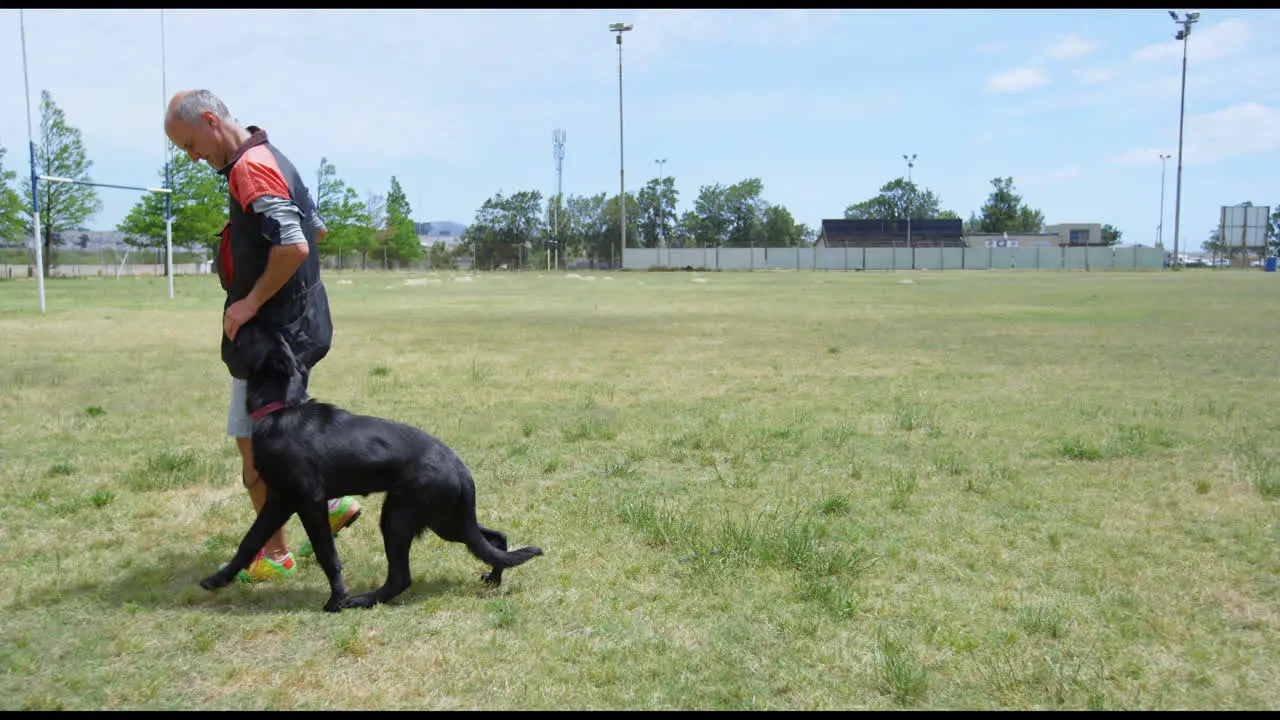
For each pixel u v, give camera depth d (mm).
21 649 3234
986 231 119625
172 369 11172
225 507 5195
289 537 4723
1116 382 10570
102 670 3074
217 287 36062
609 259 96062
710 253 83375
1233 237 81125
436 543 4586
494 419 8070
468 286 42281
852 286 41688
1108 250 79125
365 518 5035
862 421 8055
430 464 3674
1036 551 4480
